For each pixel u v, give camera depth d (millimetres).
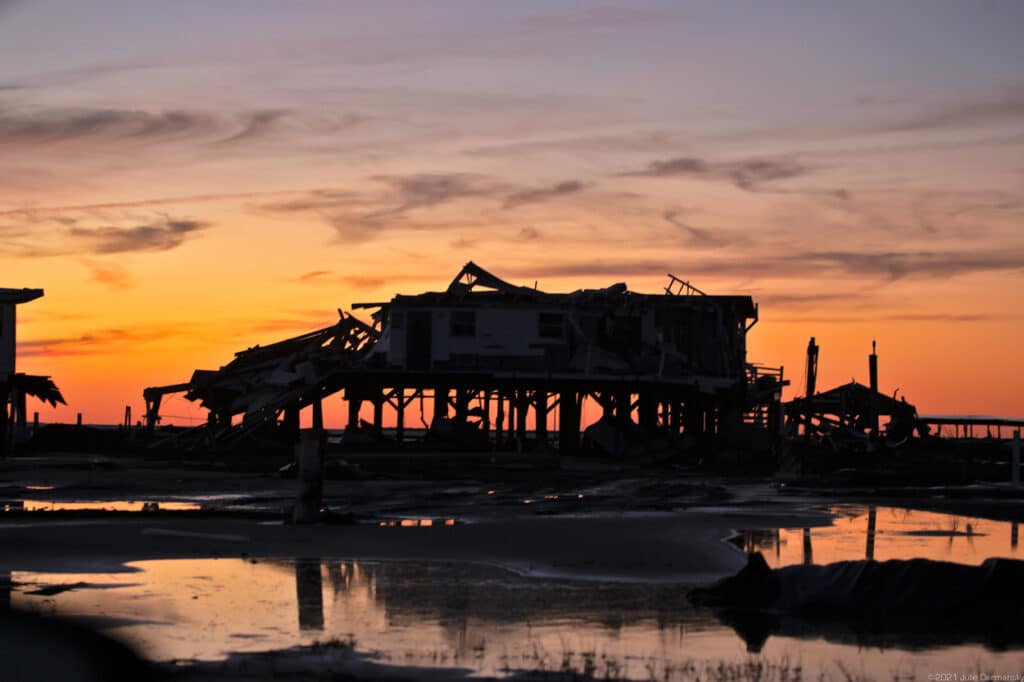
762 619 18312
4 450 64062
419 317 67562
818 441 70250
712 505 38531
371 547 25406
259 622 17703
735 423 66625
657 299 69688
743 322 73500
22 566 22328
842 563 19219
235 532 27156
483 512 34625
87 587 20250
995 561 18578
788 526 31812
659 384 65688
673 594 20312
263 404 64188
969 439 96812
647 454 65000
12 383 64125
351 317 70750
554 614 18578
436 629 17406
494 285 67750
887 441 72312
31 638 16297
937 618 18172
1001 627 17859
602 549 25328
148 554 24016
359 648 16062
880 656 16125
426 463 57375
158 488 42781
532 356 66875
